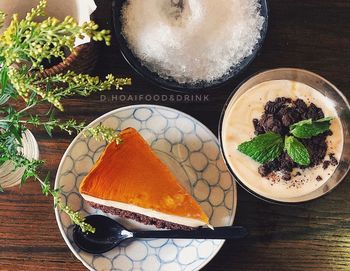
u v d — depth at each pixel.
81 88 0.29
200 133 0.35
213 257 0.34
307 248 0.35
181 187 0.33
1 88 0.27
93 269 0.34
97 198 0.33
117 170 0.33
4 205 0.35
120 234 0.34
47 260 0.34
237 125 0.32
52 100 0.24
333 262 0.35
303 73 0.32
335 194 0.35
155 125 0.35
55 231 0.35
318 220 0.35
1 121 0.28
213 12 0.33
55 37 0.23
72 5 0.32
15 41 0.23
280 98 0.32
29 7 0.33
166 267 0.34
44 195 0.35
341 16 0.35
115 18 0.33
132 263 0.34
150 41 0.33
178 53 0.33
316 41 0.35
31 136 0.34
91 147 0.34
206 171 0.35
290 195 0.32
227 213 0.34
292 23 0.35
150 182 0.33
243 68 0.34
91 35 0.24
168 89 0.34
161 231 0.34
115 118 0.34
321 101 0.32
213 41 0.34
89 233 0.34
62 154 0.35
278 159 0.32
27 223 0.35
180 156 0.35
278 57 0.35
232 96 0.33
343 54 0.35
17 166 0.28
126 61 0.35
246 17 0.34
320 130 0.31
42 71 0.29
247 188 0.32
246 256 0.35
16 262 0.34
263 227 0.35
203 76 0.34
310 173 0.32
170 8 0.35
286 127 0.32
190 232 0.34
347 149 0.32
